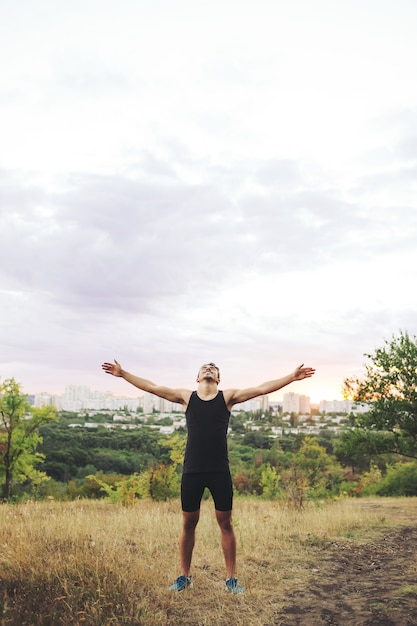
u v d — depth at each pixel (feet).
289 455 257.34
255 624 14.56
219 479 16.69
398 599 16.69
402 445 83.92
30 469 98.94
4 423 96.07
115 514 34.55
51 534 22.08
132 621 13.92
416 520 36.86
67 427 389.60
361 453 86.74
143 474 53.98
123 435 343.87
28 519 27.20
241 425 629.92
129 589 16.06
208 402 16.99
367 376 85.76
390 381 83.20
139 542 23.52
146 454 295.48
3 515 29.14
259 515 35.06
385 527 32.50
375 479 138.10
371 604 16.38
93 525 26.22
